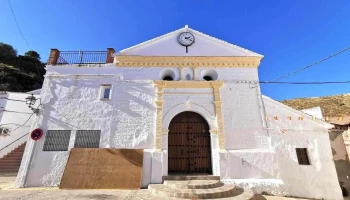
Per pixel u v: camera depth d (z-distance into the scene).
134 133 9.48
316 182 8.85
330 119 12.38
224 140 9.30
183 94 10.09
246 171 8.80
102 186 8.13
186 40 11.20
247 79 10.48
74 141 9.25
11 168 12.57
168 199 6.51
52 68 10.46
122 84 10.28
